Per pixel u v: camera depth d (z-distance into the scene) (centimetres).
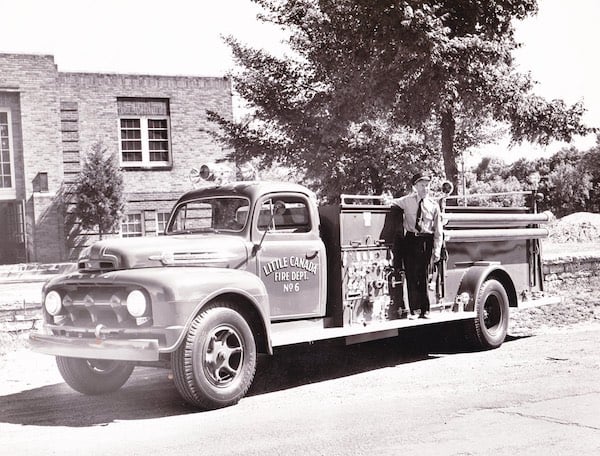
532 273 1062
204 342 635
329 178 1603
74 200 2767
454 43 1302
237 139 1694
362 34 1414
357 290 815
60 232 2761
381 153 1573
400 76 1380
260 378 798
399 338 1030
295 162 1653
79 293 680
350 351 963
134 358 612
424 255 866
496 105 1389
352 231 814
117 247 677
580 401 611
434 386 703
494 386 684
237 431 559
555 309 1262
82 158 2850
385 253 855
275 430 557
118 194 2709
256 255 728
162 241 696
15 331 1015
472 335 917
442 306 911
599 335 989
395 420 570
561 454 468
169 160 2981
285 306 750
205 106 3028
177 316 622
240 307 691
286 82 1672
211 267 689
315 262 782
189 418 616
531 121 1416
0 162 2750
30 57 2752
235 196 758
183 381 629
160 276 633
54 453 521
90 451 521
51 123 2780
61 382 811
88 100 2859
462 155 1903
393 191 1642
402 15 1309
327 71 1520
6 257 2770
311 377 795
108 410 667
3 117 2750
